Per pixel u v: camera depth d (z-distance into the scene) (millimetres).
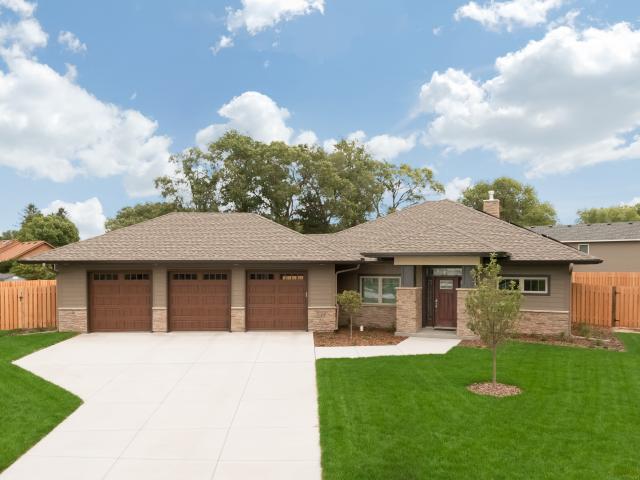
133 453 7734
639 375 12000
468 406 9531
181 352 15258
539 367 12773
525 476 6676
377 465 7031
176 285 19312
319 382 11477
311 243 19859
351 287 20656
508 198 64125
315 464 7281
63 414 9469
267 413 9508
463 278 17609
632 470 6824
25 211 91625
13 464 7371
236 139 45406
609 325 19859
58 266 19109
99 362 13953
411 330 17984
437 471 6832
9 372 12703
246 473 7016
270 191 45750
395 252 17844
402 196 56656
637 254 36750
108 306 19234
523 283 18859
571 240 39375
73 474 7039
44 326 20250
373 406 9578
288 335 18234
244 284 19141
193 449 7859
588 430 8289
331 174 46031
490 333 10820
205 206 45219
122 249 19266
